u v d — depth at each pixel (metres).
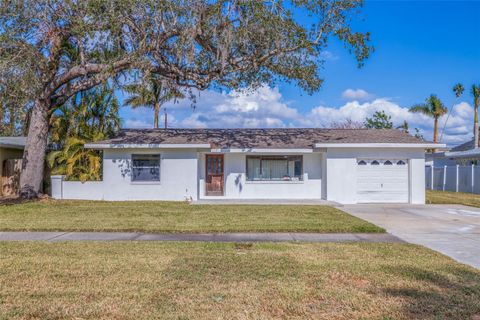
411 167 19.34
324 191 19.94
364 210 16.19
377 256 7.97
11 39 15.35
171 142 19.36
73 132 21.47
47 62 17.45
